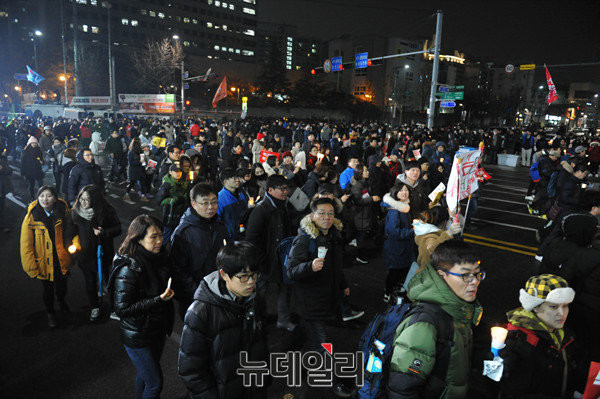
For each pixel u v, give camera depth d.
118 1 98.19
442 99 24.92
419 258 3.58
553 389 2.28
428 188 8.09
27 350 4.34
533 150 22.53
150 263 2.99
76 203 4.60
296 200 6.04
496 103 102.62
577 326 3.43
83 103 39.97
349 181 8.56
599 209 4.66
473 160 5.07
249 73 116.94
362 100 87.06
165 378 3.92
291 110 78.88
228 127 24.11
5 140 19.05
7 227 8.66
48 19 110.31
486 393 2.19
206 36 114.81
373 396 2.19
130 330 2.94
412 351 1.91
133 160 11.20
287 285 4.67
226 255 2.16
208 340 2.24
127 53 88.69
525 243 8.70
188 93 76.50
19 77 45.81
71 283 6.07
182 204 5.88
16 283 6.03
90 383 3.83
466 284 1.96
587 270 3.35
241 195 5.34
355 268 7.02
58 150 11.74
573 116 103.50
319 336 3.58
